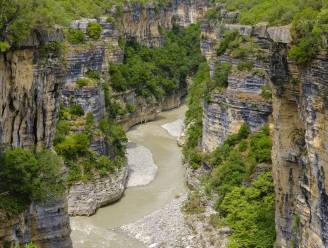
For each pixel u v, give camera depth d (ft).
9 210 99.55
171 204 197.47
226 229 155.63
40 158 108.17
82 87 221.05
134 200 209.46
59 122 205.36
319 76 95.71
